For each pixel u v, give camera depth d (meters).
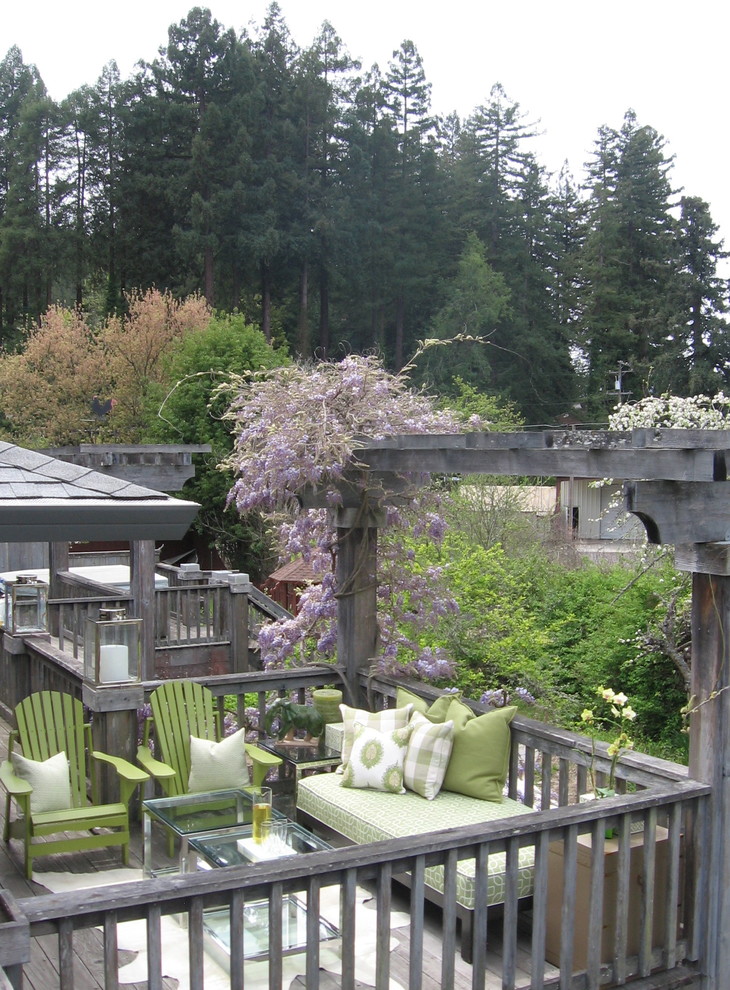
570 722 8.20
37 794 4.57
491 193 35.09
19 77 37.03
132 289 30.17
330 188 31.95
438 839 3.13
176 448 10.30
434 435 4.57
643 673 9.96
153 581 9.75
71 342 25.69
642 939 3.63
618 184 35.34
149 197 31.31
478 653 8.03
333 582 6.23
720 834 3.69
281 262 31.38
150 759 4.93
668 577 10.18
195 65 31.42
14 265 33.41
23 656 7.09
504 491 14.03
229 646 11.16
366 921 4.08
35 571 12.52
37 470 3.65
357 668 5.88
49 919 2.54
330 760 5.21
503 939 3.68
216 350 19.00
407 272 32.28
